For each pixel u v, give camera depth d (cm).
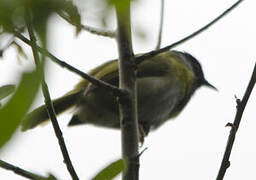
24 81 158
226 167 559
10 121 151
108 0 176
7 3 163
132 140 558
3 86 200
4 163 391
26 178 389
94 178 314
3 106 153
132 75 569
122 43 552
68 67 488
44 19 171
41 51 175
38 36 171
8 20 170
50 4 171
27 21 172
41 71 164
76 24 220
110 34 464
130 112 561
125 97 556
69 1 176
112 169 316
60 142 462
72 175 450
